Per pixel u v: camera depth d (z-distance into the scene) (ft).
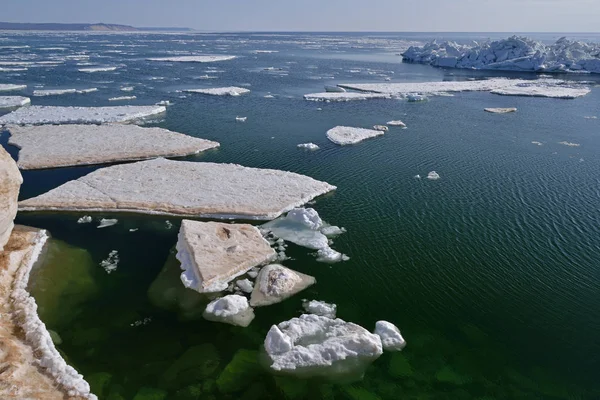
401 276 56.03
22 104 147.95
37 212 69.97
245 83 208.13
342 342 43.09
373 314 49.16
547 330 47.29
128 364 41.39
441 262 59.21
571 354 44.16
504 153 106.73
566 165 98.12
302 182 83.51
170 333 45.42
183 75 230.68
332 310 49.14
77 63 273.95
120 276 54.70
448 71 282.97
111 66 261.24
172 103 157.99
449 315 49.29
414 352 43.80
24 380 36.60
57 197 73.31
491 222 70.49
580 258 60.39
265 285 52.29
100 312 48.24
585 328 47.65
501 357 43.55
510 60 288.30
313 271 56.49
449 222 70.38
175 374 40.37
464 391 39.52
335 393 38.86
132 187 78.48
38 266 55.42
